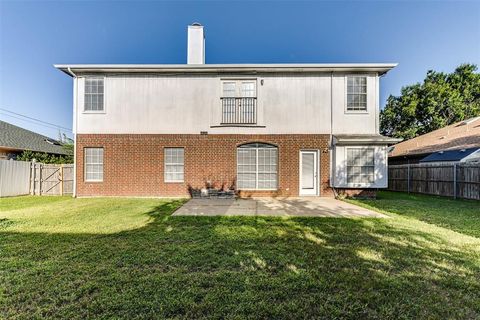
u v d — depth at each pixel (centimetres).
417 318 233
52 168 1235
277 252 399
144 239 468
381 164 1039
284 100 1107
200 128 1111
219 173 1105
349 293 274
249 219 644
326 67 1067
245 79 1119
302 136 1101
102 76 1114
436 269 337
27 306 251
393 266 346
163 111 1113
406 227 559
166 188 1104
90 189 1105
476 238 476
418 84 2789
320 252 399
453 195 1091
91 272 327
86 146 1109
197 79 1116
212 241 457
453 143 1473
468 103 2712
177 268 340
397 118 2917
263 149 1121
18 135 2000
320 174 1091
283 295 269
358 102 1104
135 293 274
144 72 1106
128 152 1109
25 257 378
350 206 857
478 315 238
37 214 705
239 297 265
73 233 508
